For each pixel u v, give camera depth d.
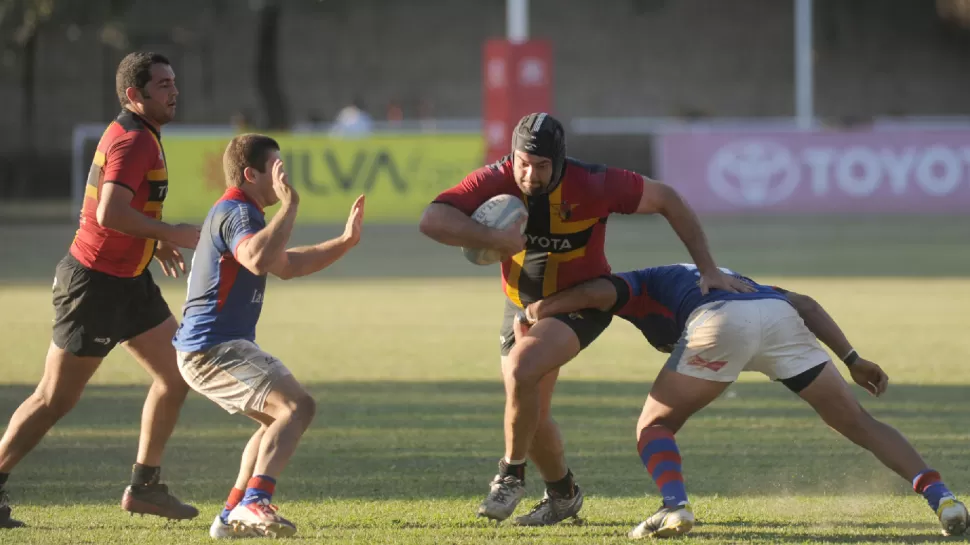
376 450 25.36
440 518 19.83
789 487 22.03
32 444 19.59
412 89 139.88
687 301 18.88
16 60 123.69
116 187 18.98
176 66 135.62
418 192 87.12
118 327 19.72
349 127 104.62
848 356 19.48
